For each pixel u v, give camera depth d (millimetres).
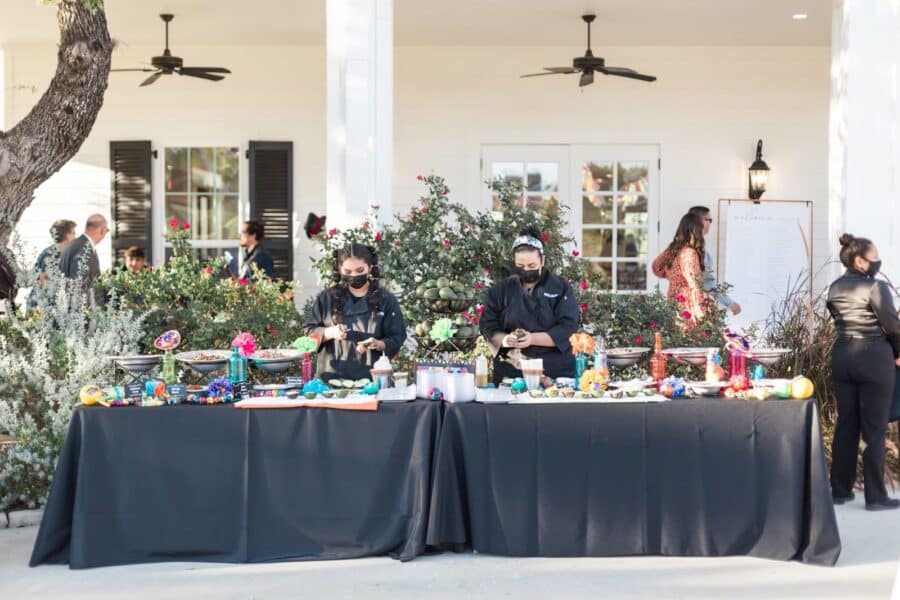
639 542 4660
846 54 7195
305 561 4664
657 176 10938
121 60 10766
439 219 7168
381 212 7176
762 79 10883
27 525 5461
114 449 4629
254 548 4660
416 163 10867
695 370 6551
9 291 6539
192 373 6387
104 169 10836
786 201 10805
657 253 10961
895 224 7172
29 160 6578
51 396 5633
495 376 5465
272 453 4664
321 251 7156
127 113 10828
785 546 4629
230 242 10922
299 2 8953
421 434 4652
